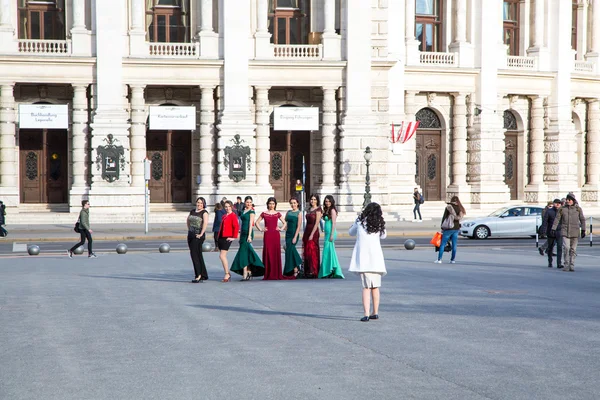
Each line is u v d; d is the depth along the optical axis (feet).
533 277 82.69
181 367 41.27
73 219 182.19
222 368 40.98
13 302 64.75
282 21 199.00
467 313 58.29
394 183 199.41
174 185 199.21
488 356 43.45
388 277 82.23
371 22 193.26
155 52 187.93
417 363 41.86
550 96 219.41
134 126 187.11
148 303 64.34
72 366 41.70
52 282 79.15
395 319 55.72
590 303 63.36
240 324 54.08
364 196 181.98
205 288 74.43
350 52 191.21
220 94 188.55
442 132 211.20
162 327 52.95
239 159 186.70
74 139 185.68
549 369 40.42
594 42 229.04
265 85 189.78
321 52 191.83
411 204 200.23
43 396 35.91
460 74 207.21
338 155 193.88
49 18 192.03
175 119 186.91
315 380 38.40
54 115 183.62
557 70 217.77
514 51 221.46
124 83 184.65
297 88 198.08
